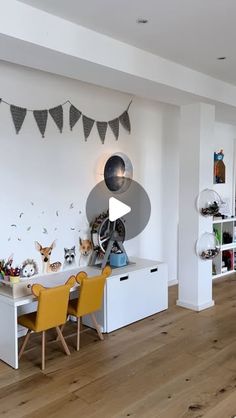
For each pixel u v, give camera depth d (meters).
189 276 3.88
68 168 3.54
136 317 3.55
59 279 3.26
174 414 2.13
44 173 3.35
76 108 3.57
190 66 3.25
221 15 2.31
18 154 3.15
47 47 2.27
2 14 2.06
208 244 3.90
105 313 3.27
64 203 3.52
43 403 2.25
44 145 3.33
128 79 2.91
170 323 3.51
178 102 3.71
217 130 5.38
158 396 2.30
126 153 4.10
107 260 3.65
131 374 2.57
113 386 2.42
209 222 3.90
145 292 3.63
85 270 3.56
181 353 2.88
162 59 3.03
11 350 2.68
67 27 2.37
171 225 4.77
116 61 2.67
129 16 2.32
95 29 2.50
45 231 3.38
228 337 3.18
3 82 3.01
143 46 2.80
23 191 3.20
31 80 3.20
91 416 2.12
